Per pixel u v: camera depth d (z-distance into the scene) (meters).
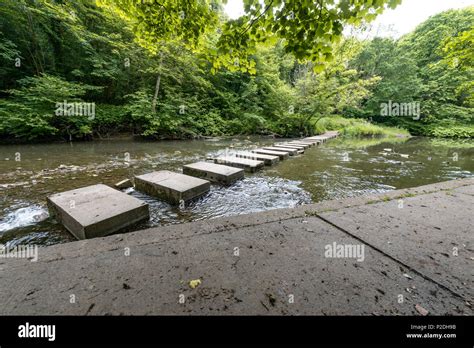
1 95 8.46
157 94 10.65
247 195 3.41
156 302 1.04
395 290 1.14
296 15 1.94
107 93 10.78
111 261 1.36
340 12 1.86
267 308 1.01
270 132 13.30
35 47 8.84
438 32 18.05
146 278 1.20
